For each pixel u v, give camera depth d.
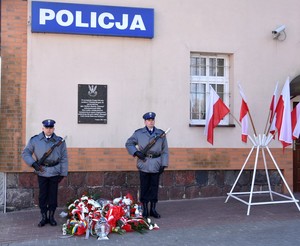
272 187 10.36
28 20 9.04
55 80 9.16
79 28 9.18
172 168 9.67
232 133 10.04
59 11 9.09
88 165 9.25
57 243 6.64
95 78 9.34
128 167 9.43
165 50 9.72
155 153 8.02
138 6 9.59
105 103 9.36
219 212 8.62
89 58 9.32
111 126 9.39
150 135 8.03
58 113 9.15
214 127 9.09
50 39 9.15
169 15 9.76
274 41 10.38
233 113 10.12
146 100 9.59
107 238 6.84
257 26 10.27
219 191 10.05
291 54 10.47
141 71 9.58
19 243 6.65
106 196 9.38
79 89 9.26
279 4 10.42
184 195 9.84
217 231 7.23
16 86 8.98
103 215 7.33
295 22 10.52
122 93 9.47
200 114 10.20
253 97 10.21
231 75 10.23
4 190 8.90
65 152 7.74
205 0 9.98
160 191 9.71
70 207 7.81
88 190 9.29
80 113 9.24
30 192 9.03
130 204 7.68
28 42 9.05
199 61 10.23
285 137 8.45
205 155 9.87
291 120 8.78
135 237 6.93
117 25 9.36
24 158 7.54
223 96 10.34
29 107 9.02
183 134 9.77
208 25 9.98
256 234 7.02
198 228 7.43
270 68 10.33
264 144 8.80
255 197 10.02
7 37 8.96
